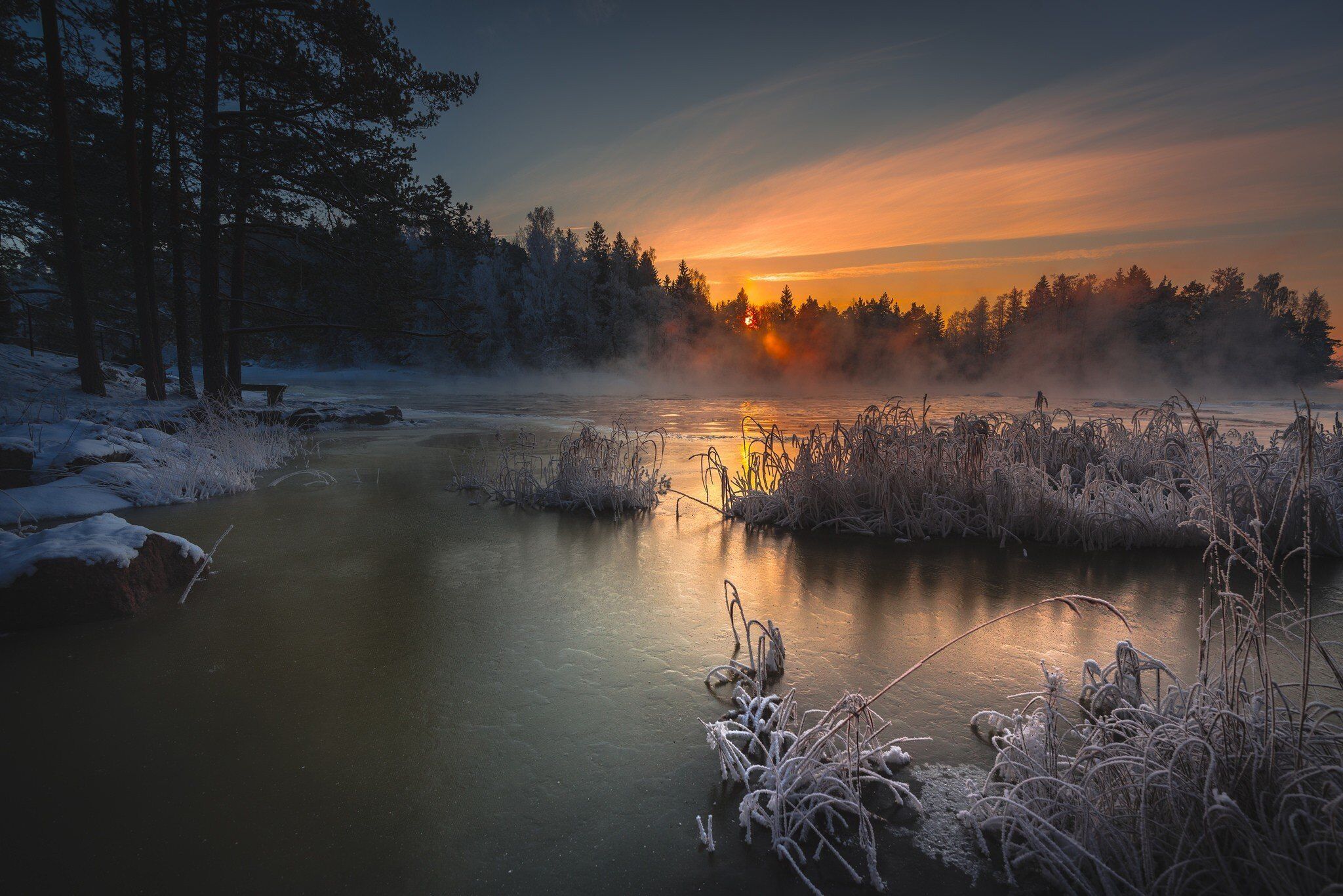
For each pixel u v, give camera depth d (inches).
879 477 258.1
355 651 143.5
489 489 321.4
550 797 93.7
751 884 77.8
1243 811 73.3
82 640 149.0
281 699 122.3
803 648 145.0
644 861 81.4
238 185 581.6
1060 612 168.1
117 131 652.1
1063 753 98.2
